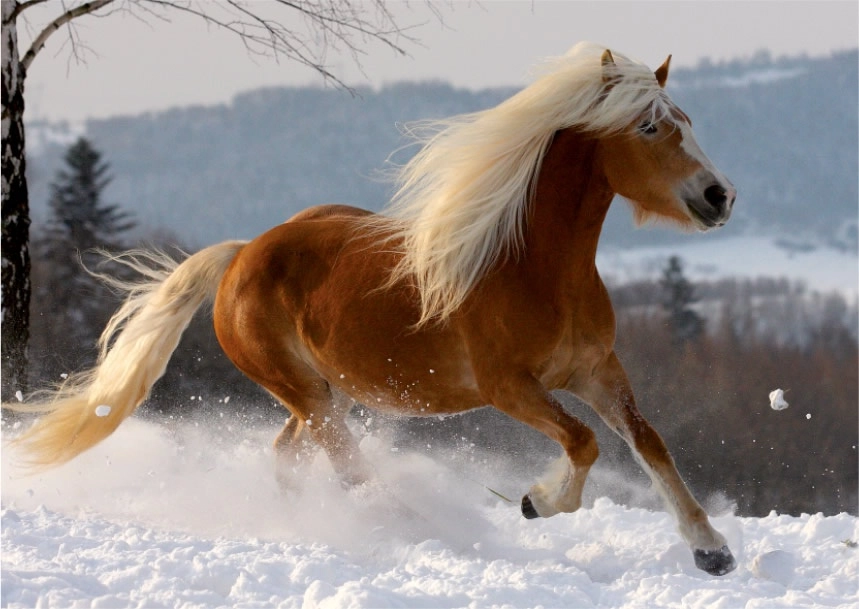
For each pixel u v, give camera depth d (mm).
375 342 9797
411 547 9125
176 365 32344
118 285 12164
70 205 66250
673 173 8664
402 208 9766
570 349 9180
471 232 9086
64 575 7453
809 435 51625
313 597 7125
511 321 9008
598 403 9523
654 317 77875
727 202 8562
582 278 9141
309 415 10758
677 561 8992
